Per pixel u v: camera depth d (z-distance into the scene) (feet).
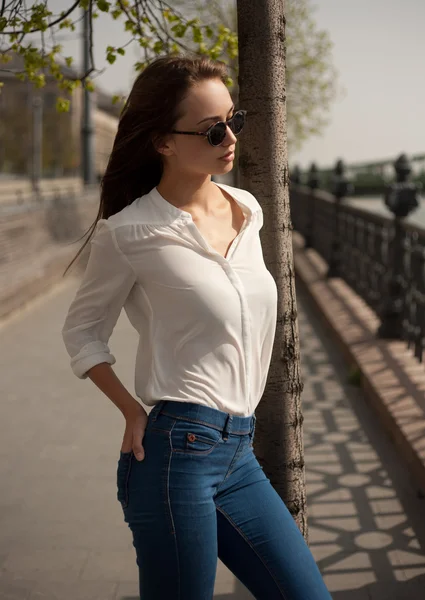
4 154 215.72
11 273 35.96
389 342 23.12
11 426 18.60
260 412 8.33
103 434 17.90
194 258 6.54
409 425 16.05
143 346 6.82
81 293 6.87
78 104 222.69
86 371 6.83
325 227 40.55
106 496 14.44
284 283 8.09
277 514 6.63
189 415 6.46
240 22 7.95
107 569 11.74
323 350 25.44
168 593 6.44
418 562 11.71
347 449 16.57
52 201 47.98
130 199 7.29
